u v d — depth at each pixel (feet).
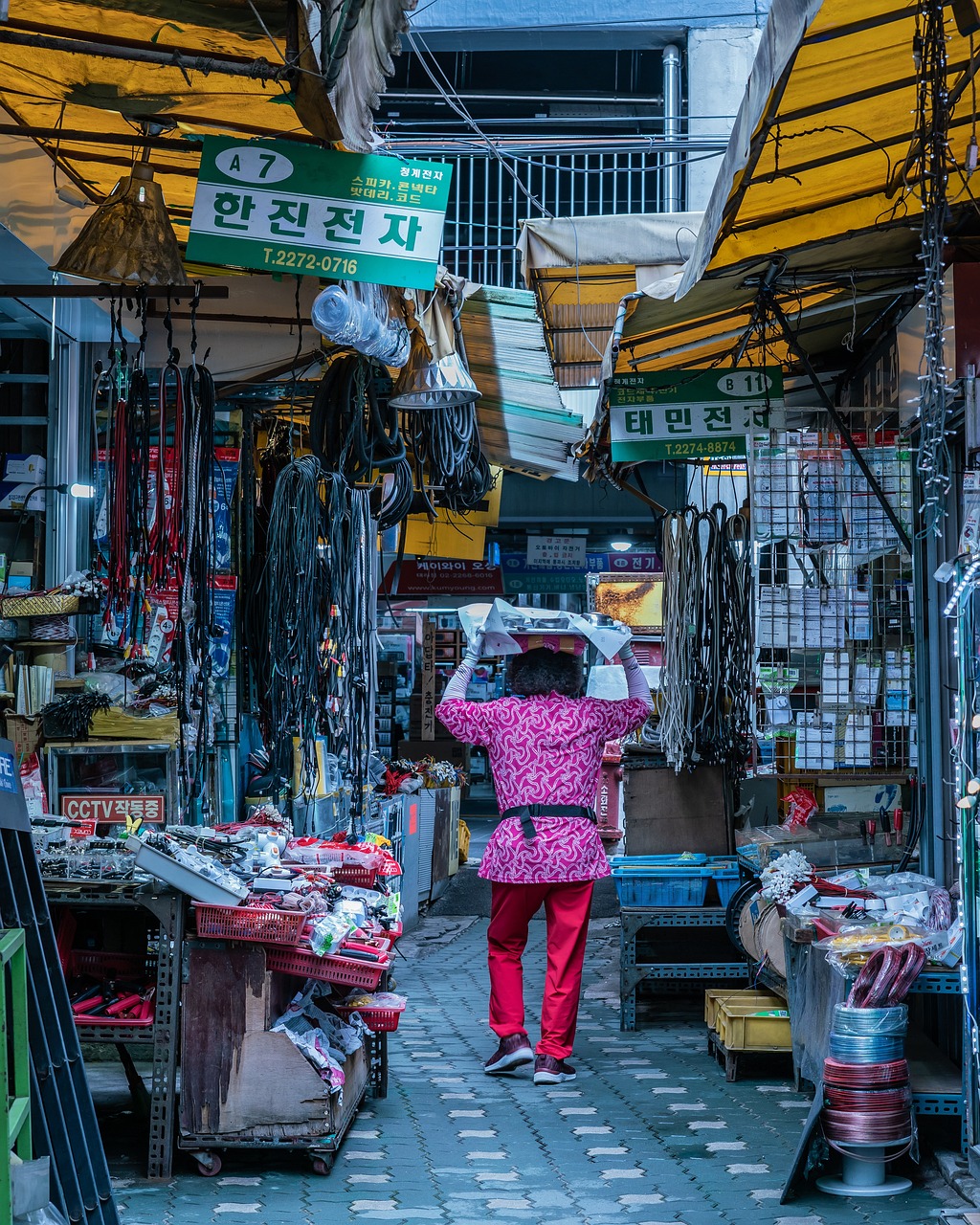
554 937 18.90
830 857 19.48
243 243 13.89
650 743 23.63
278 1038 13.94
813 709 20.11
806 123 14.76
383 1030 16.33
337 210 13.94
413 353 20.04
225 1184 13.64
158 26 12.59
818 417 21.42
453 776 42.09
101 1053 18.24
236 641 19.98
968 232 17.42
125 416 16.22
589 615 20.16
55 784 18.43
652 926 23.70
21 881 10.12
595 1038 21.72
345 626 19.38
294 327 19.80
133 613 16.92
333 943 14.06
